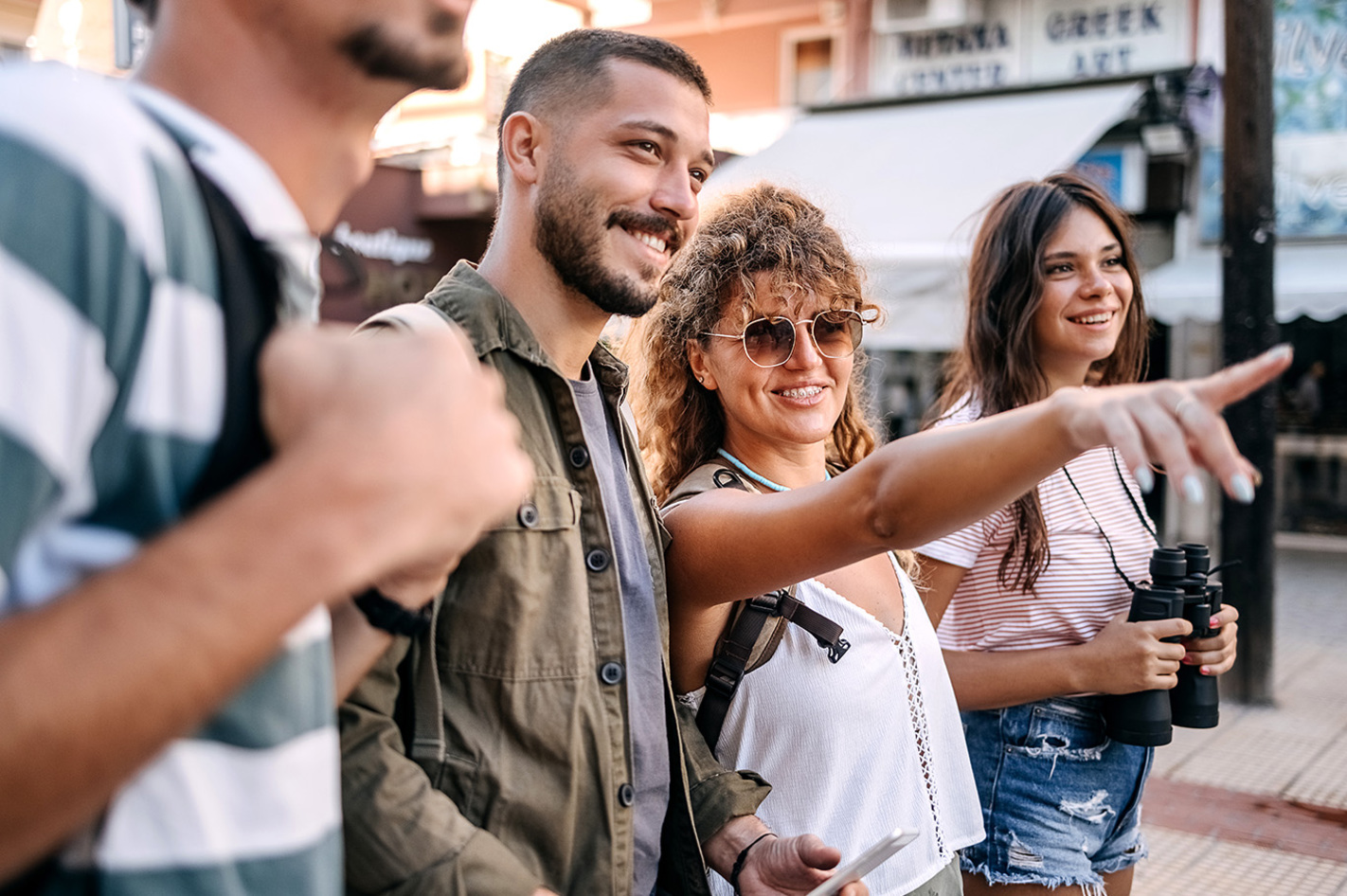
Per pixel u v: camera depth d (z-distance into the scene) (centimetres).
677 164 143
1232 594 566
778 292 177
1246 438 563
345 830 112
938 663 187
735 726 166
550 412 138
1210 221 919
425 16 77
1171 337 980
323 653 75
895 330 730
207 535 54
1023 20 982
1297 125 905
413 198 633
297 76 77
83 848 64
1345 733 514
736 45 1120
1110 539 225
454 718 123
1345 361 1073
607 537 137
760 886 146
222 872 66
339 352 61
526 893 116
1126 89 878
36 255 56
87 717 50
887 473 113
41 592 59
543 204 142
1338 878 366
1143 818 415
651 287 144
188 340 63
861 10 1048
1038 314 246
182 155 66
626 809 133
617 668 134
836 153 904
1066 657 209
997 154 839
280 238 69
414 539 58
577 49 142
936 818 174
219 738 67
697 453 193
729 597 148
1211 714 218
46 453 56
